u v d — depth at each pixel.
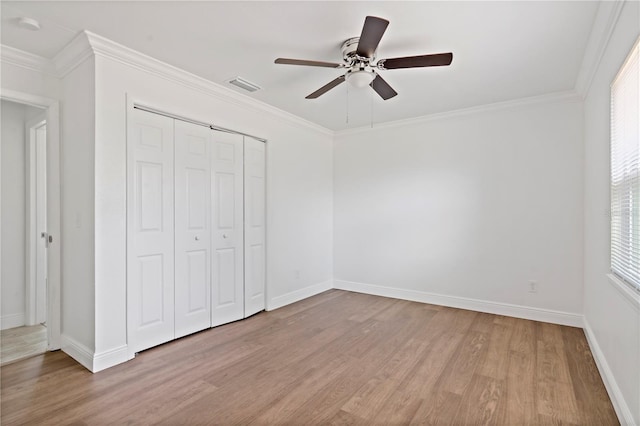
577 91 3.28
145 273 2.75
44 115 3.17
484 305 3.89
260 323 3.49
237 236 3.59
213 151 3.33
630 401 1.74
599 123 2.56
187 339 3.02
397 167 4.52
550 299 3.51
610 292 2.19
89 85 2.44
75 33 2.30
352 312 3.88
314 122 4.55
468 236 4.00
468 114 3.94
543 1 1.93
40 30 2.25
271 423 1.83
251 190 3.77
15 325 3.35
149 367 2.46
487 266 3.88
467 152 3.99
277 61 2.23
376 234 4.71
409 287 4.43
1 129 3.30
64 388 2.16
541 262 3.56
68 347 2.68
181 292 3.04
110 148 2.48
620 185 2.05
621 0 1.76
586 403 2.02
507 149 3.74
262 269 3.94
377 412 1.93
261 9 2.04
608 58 2.21
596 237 2.68
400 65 2.25
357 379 2.31
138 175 2.70
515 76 2.99
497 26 2.19
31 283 3.41
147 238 2.76
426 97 3.54
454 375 2.37
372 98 3.59
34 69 2.61
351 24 2.20
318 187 4.82
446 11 2.04
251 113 3.70
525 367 2.48
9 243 3.34
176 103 2.93
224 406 1.98
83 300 2.51
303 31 2.29
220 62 2.75
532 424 1.83
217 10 2.05
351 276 4.96
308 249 4.63
